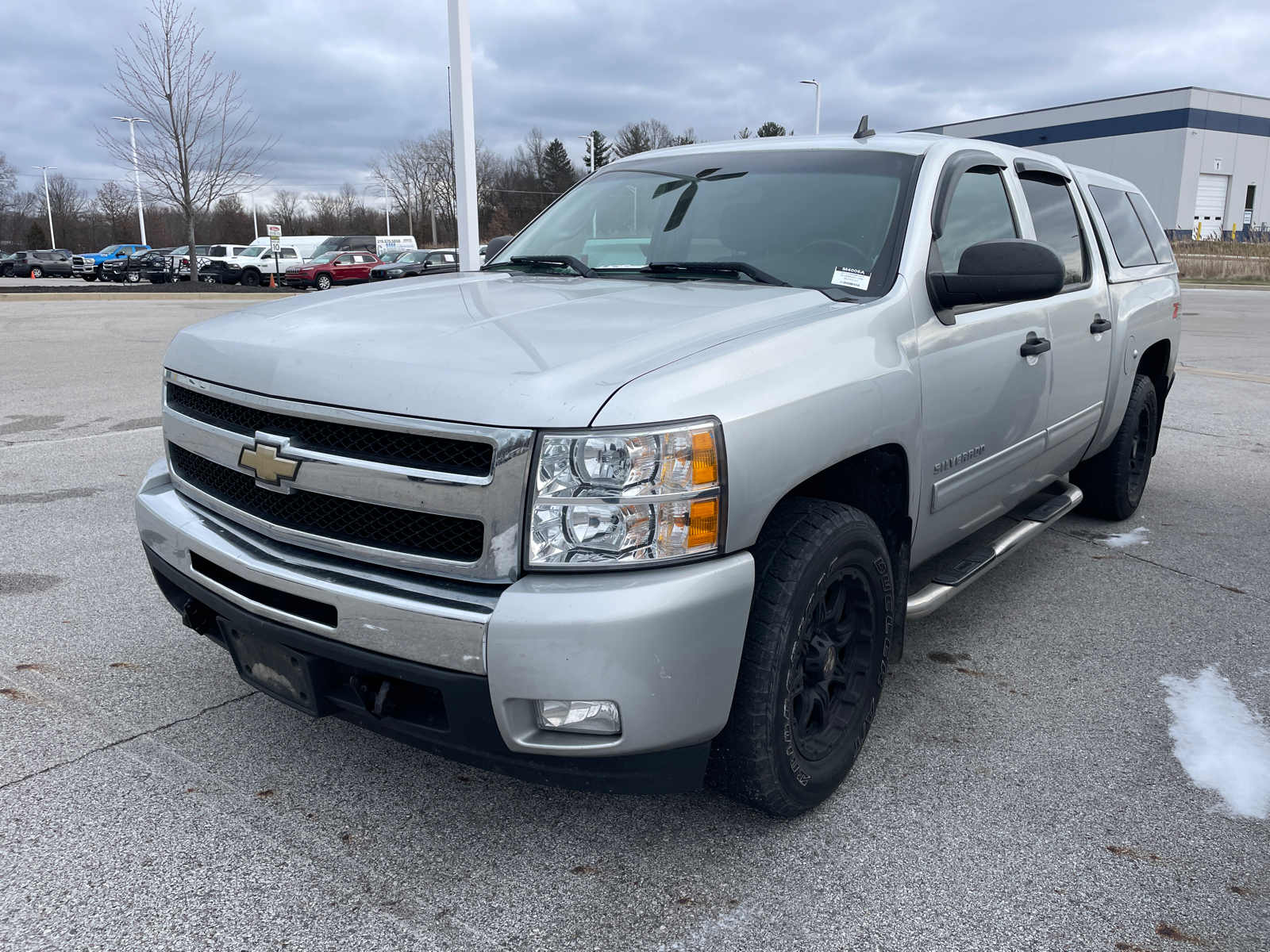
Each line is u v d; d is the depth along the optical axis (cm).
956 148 333
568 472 189
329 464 211
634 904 212
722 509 198
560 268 333
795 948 200
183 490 265
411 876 221
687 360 207
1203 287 3077
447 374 201
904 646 357
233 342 245
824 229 296
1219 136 5147
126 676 319
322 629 212
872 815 248
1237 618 385
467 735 200
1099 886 220
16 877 218
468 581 198
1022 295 271
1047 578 429
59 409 795
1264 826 245
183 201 2711
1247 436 756
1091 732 292
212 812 244
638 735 194
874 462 262
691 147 377
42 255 4509
